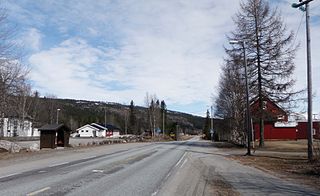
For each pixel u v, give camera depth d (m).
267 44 40.50
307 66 22.80
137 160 25.12
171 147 47.75
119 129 149.25
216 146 51.19
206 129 130.38
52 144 38.97
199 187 12.89
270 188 12.79
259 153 34.47
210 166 21.62
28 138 74.00
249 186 13.24
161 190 11.99
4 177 14.51
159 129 113.81
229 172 18.33
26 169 17.80
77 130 133.88
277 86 40.16
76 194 10.73
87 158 26.17
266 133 66.81
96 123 142.38
